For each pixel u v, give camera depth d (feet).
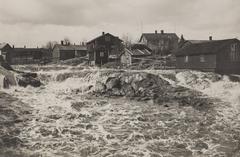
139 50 225.56
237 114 91.35
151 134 70.69
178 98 109.40
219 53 153.99
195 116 87.71
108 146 62.85
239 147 62.59
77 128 74.23
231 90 124.88
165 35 295.69
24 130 71.15
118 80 123.95
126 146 63.00
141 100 109.09
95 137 68.08
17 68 204.54
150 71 156.97
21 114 84.07
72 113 87.56
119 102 106.01
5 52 280.51
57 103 100.83
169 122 80.94
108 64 217.56
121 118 84.02
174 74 148.15
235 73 157.48
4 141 63.46
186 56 175.83
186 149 61.77
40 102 100.99
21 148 60.54
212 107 99.25
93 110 92.63
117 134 70.23
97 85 126.72
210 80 139.64
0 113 82.79
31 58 314.35
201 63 163.43
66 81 150.92
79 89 128.98
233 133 72.23
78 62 263.29
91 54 248.11
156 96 110.63
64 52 306.76
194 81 138.10
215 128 76.18
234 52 157.38
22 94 113.70
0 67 138.82
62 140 65.82
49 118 81.71
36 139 65.92
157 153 59.47
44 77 153.89
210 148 62.34
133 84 120.47
